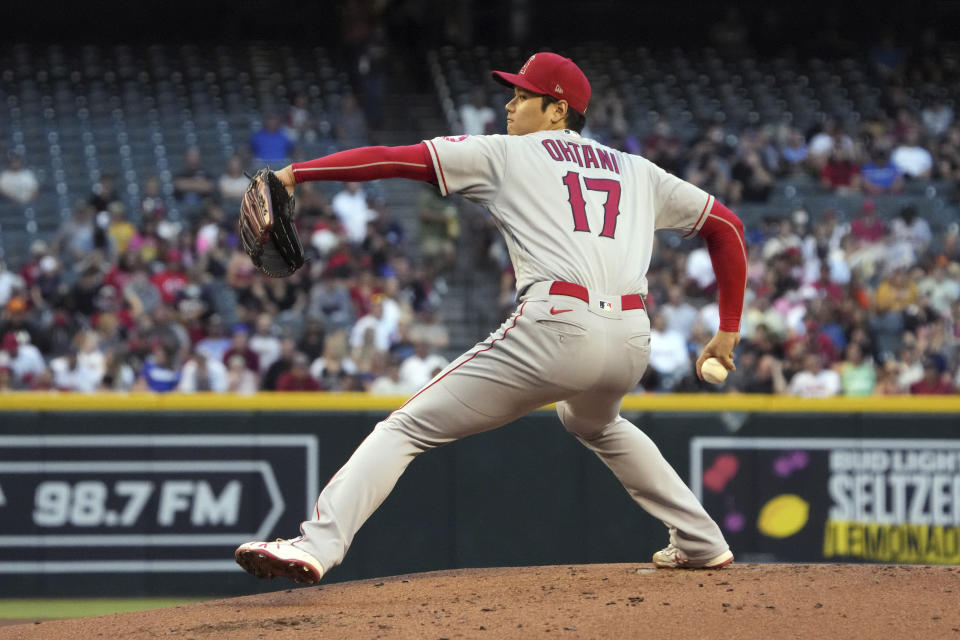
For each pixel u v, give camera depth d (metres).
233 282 42.97
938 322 41.88
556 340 12.57
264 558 12.41
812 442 27.30
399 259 45.41
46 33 83.31
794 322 42.59
